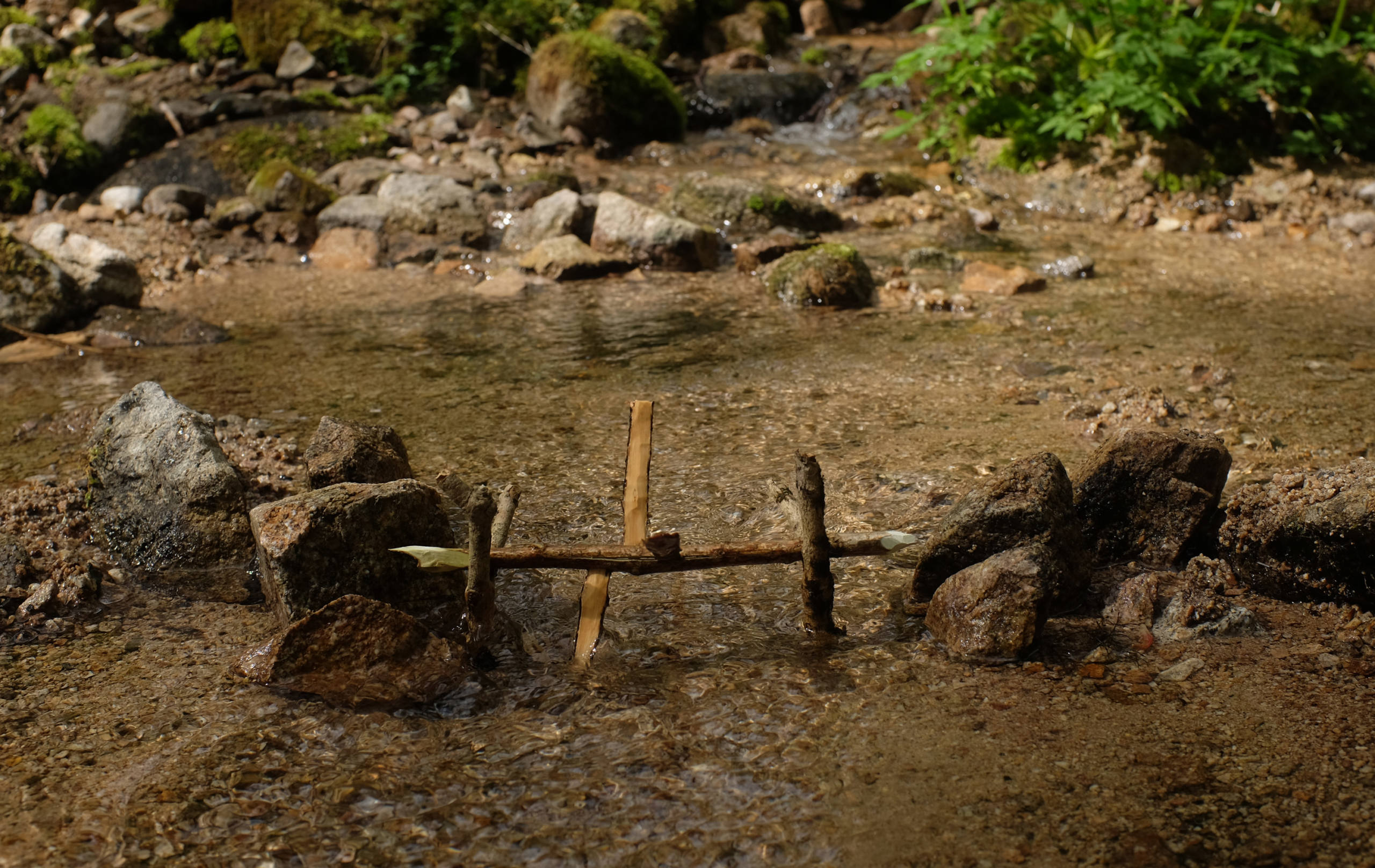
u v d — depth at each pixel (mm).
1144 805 2518
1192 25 8656
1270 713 2834
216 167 9109
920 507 4035
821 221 8172
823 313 6559
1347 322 6129
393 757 2785
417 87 10523
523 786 2664
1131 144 8930
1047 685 2996
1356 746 2686
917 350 5828
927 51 9352
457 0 10758
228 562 3840
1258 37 8797
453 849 2475
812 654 3186
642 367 5688
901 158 9688
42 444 4902
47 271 6562
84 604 3588
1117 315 6348
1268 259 7477
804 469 3115
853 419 4906
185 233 8172
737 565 3221
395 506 3338
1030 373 5434
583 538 3895
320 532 3246
